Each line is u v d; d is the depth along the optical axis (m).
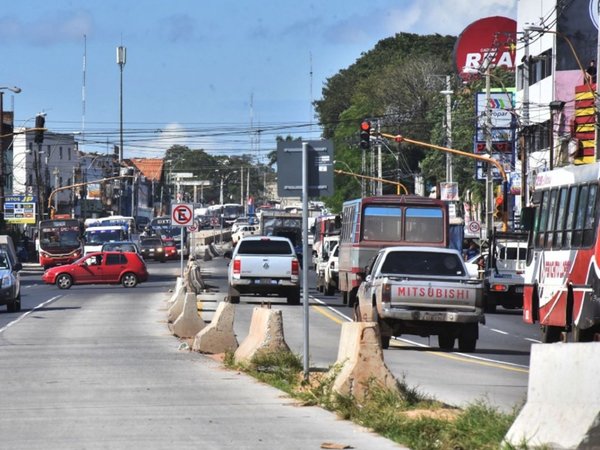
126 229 168.12
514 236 85.50
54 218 173.12
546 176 50.47
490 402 29.33
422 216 74.50
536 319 51.94
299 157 33.41
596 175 43.53
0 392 31.75
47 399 29.95
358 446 21.55
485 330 65.25
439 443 21.06
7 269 75.38
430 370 39.47
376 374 27.11
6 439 22.89
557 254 47.84
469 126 162.25
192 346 46.34
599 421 16.83
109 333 56.84
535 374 18.69
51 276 111.81
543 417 18.12
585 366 17.36
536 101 127.31
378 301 48.19
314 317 69.56
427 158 180.00
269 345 36.84
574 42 119.56
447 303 47.66
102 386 32.94
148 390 31.72
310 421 25.17
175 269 159.38
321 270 103.94
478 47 149.75
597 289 42.56
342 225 84.75
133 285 112.88
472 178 163.50
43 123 101.69
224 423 24.88
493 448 19.66
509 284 81.06
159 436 23.03
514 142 124.81
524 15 132.62
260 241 81.50
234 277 80.31
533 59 129.12
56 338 53.72
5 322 65.69
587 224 44.00
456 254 49.94
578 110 99.69
